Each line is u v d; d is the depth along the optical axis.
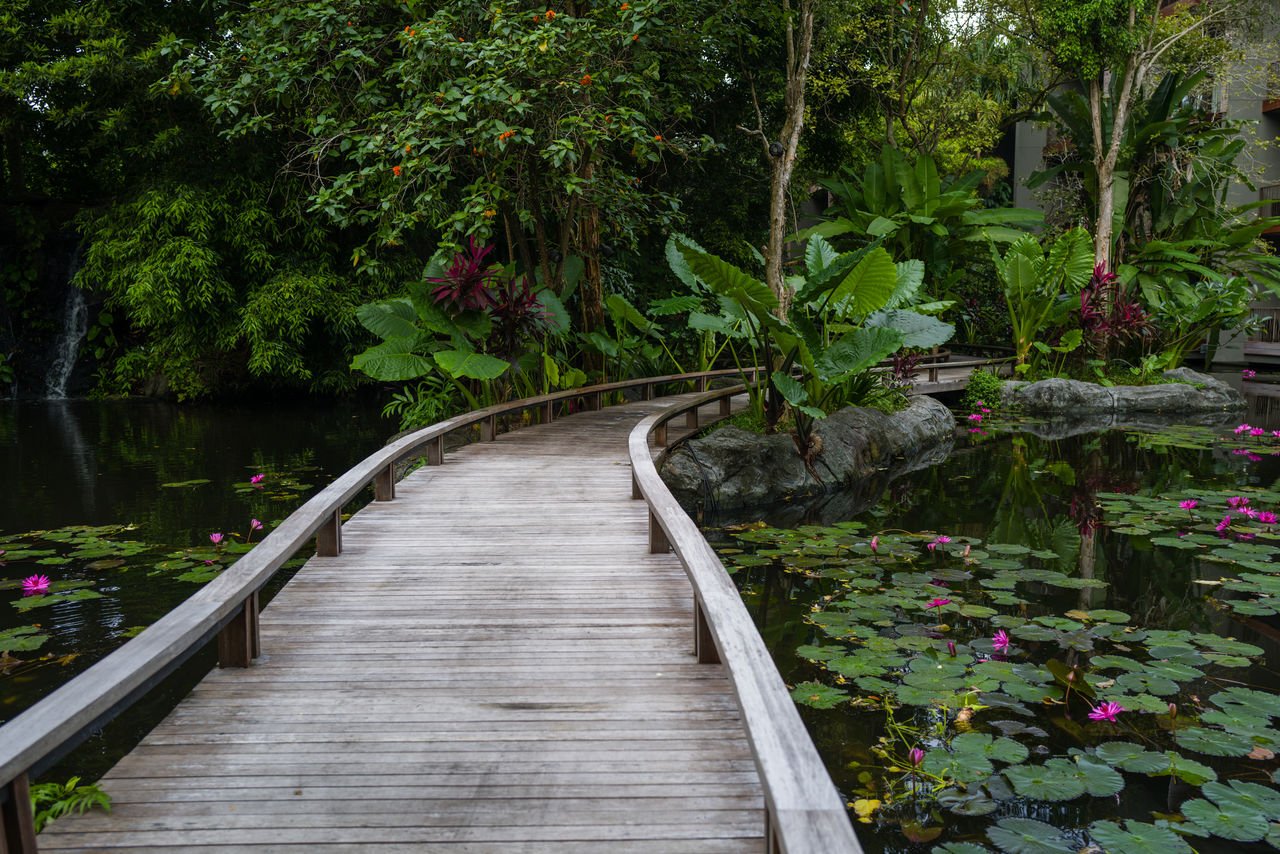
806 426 8.51
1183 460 9.40
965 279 19.78
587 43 7.70
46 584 4.53
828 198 23.44
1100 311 13.83
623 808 2.03
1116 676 3.66
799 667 3.84
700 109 15.20
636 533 4.62
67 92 14.57
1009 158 25.19
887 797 2.77
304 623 3.28
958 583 5.04
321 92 8.98
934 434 10.70
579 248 10.87
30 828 1.58
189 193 13.36
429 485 5.93
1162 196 15.71
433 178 9.53
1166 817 2.62
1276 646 4.07
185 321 13.88
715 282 7.18
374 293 14.27
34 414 13.16
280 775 2.17
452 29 8.20
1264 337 20.05
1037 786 2.70
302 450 9.66
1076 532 6.39
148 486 7.61
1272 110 18.64
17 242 15.54
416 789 2.11
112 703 1.79
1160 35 14.45
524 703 2.59
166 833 1.92
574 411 10.52
